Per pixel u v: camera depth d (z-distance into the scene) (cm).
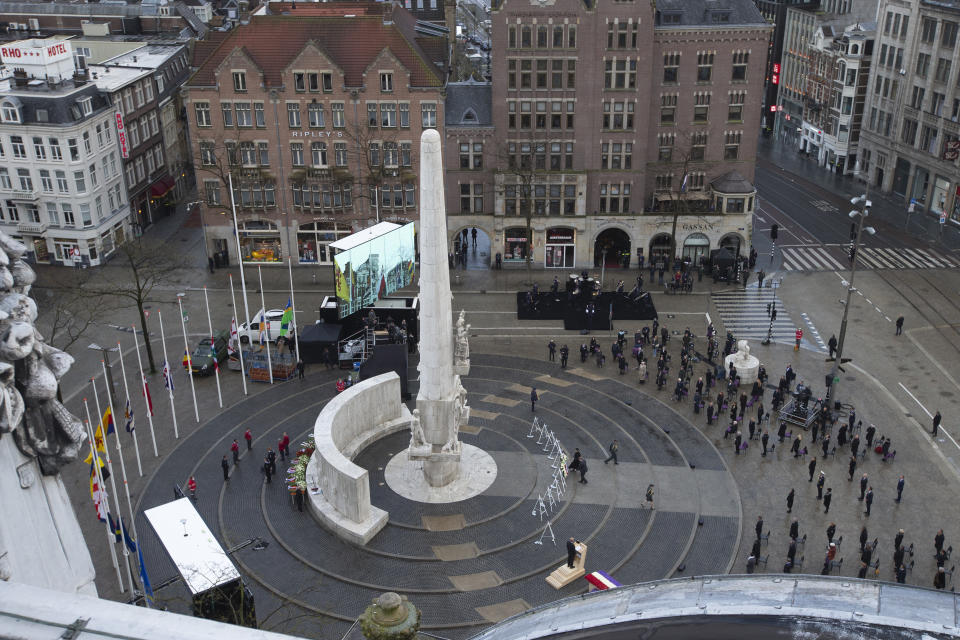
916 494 5481
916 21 10450
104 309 7788
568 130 8619
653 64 8600
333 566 4794
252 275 8950
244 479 5594
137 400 6556
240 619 3841
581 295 8356
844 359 6156
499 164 8756
